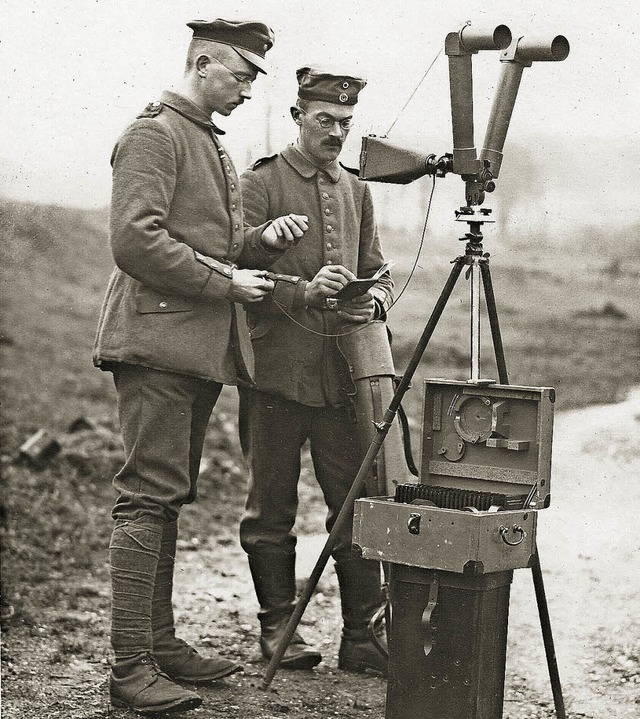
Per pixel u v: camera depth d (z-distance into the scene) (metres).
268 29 3.18
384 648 3.54
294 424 3.57
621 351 9.52
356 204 3.67
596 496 5.97
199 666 3.35
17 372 7.93
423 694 2.81
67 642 3.81
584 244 10.20
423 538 2.74
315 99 3.45
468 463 2.96
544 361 9.36
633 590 4.36
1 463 6.02
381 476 3.43
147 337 3.05
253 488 3.64
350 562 3.57
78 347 8.66
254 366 3.39
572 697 3.31
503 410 2.88
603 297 10.40
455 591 2.75
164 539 3.30
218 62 3.14
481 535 2.66
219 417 7.61
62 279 9.47
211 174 3.17
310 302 3.35
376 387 3.46
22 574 4.66
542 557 4.92
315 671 3.59
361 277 3.72
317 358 3.50
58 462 6.18
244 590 4.65
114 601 3.09
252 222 3.49
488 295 2.97
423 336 3.01
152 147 3.03
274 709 3.19
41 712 3.07
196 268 3.03
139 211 2.97
